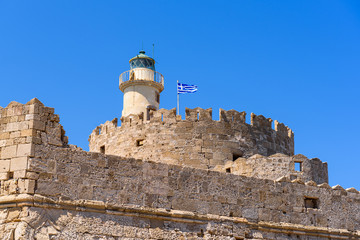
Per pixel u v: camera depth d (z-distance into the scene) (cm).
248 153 4225
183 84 4550
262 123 4372
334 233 3391
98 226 2692
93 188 2728
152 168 2911
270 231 3191
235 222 3078
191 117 4178
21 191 2588
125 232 2752
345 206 3491
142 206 2828
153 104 4822
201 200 3008
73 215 2650
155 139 4184
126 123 4347
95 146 4594
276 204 3253
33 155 2639
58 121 2745
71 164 2708
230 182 3133
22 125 2691
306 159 3781
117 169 2812
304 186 3388
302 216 3322
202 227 2972
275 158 3756
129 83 4825
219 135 4175
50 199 2611
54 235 2583
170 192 2928
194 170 3033
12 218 2559
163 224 2869
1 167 2653
